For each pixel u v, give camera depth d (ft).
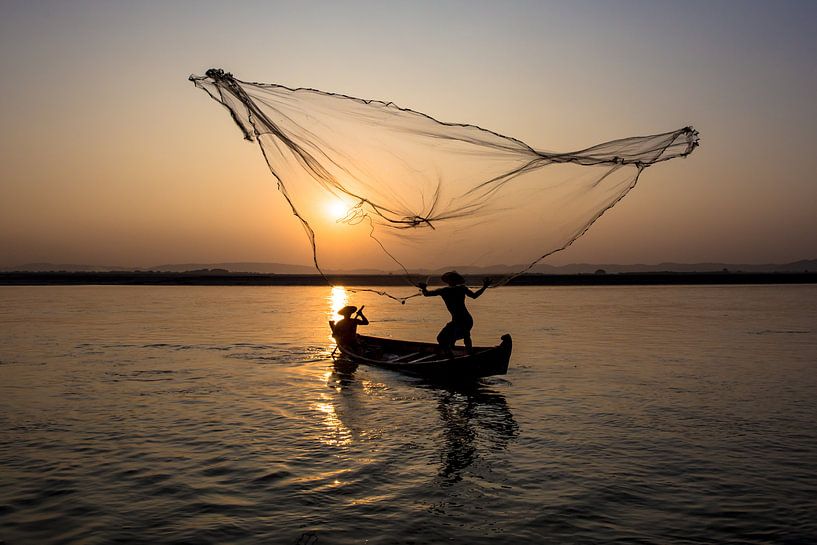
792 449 30.63
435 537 20.47
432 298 220.02
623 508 23.03
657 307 162.30
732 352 68.59
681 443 31.73
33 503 23.22
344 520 21.81
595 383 49.47
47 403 40.73
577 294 265.75
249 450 30.19
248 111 28.66
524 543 20.10
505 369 48.34
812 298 214.90
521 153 28.22
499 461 28.71
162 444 31.14
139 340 78.95
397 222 31.22
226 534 20.61
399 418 37.42
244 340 79.92
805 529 21.15
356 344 63.21
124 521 21.63
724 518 22.11
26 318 114.93
